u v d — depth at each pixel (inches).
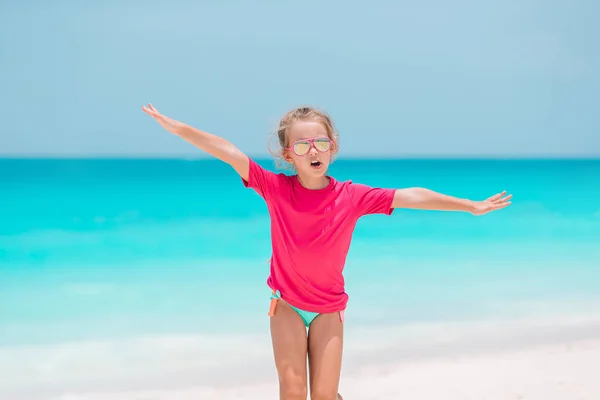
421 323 295.7
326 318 159.6
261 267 425.4
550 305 328.5
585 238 551.2
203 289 363.3
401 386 217.5
